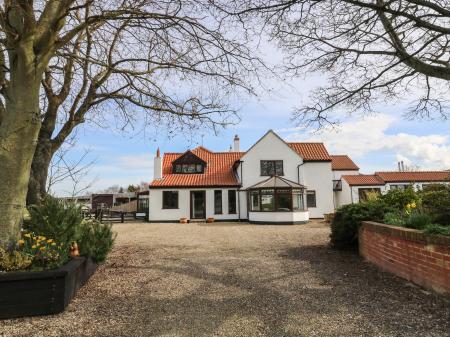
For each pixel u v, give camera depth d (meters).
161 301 5.01
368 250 7.59
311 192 28.17
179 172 29.27
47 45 5.57
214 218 27.17
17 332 3.87
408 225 6.19
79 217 6.16
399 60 7.23
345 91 8.46
